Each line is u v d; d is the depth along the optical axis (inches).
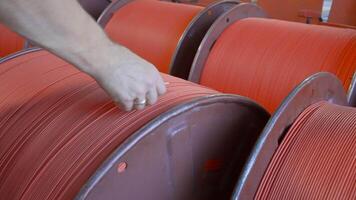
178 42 74.8
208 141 36.8
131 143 30.6
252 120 39.9
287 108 34.4
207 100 34.4
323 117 36.1
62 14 25.1
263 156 33.0
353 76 57.7
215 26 71.1
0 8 24.0
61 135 36.4
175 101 37.1
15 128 39.6
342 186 30.7
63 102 40.2
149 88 30.5
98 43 27.3
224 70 68.6
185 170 35.8
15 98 43.1
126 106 30.6
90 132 35.4
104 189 29.9
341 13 117.4
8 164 37.4
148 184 33.1
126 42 85.3
